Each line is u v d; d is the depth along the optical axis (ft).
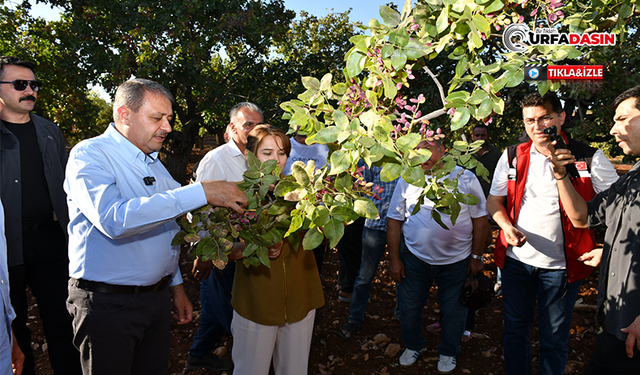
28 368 8.55
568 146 7.91
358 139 3.84
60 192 8.70
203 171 9.48
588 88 14.38
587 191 7.57
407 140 3.77
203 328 9.57
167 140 38.14
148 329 6.64
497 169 8.73
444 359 9.79
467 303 9.02
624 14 4.32
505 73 4.11
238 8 34.94
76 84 32.40
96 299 5.86
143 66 30.66
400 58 4.10
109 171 5.97
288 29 41.11
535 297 8.37
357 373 9.91
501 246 8.46
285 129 34.96
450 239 8.81
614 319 6.14
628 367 6.19
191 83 34.12
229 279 8.57
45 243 8.52
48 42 36.86
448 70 19.65
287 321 6.81
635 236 5.91
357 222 13.01
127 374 6.26
